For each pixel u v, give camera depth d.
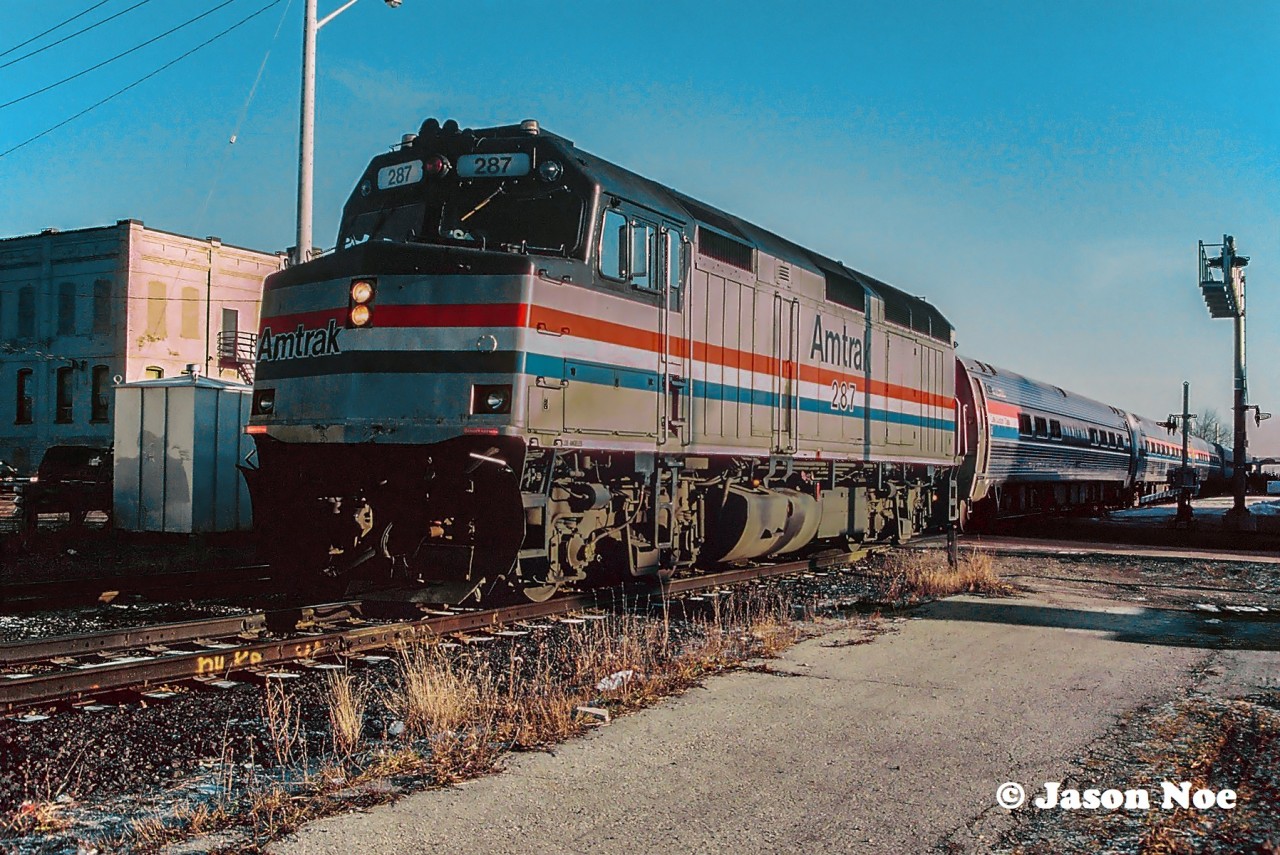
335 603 9.64
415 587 9.68
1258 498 58.56
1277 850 4.39
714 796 5.05
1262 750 5.88
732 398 12.45
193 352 37.69
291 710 6.56
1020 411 27.39
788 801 5.00
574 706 6.66
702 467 12.24
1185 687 7.58
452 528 9.44
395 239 10.49
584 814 4.78
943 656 8.62
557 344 9.40
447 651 8.24
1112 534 24.91
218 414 17.66
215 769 5.38
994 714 6.70
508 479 8.94
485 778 5.28
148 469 17.64
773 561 16.08
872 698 7.09
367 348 9.39
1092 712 6.78
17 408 37.88
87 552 16.23
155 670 7.09
